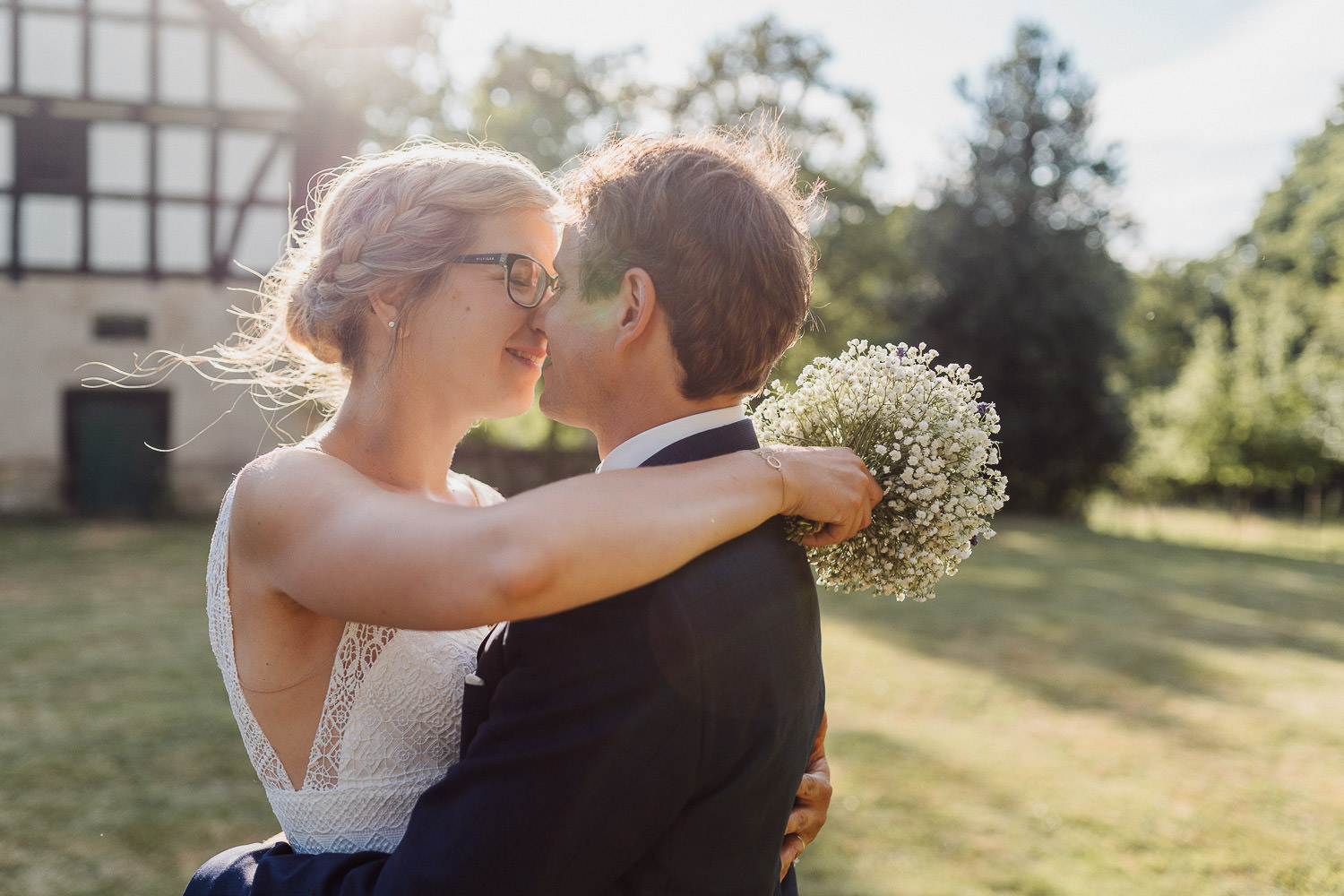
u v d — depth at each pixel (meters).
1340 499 25.89
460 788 0.90
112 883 3.32
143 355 14.45
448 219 1.16
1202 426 23.19
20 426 14.13
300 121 14.40
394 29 17.23
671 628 0.86
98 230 14.24
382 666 1.10
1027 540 16.89
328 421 1.35
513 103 21.22
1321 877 3.70
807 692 1.01
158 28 14.02
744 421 1.06
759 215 0.97
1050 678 6.80
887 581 1.16
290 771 1.11
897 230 24.36
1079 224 22.41
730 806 0.91
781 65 20.91
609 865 0.87
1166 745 5.32
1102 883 3.62
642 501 0.88
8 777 4.27
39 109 13.91
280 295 1.34
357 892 0.97
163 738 4.83
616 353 1.00
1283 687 6.77
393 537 0.86
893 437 1.13
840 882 3.54
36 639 6.99
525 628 0.91
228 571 1.09
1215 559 15.45
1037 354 21.12
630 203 0.97
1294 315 25.31
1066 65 22.70
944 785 4.59
